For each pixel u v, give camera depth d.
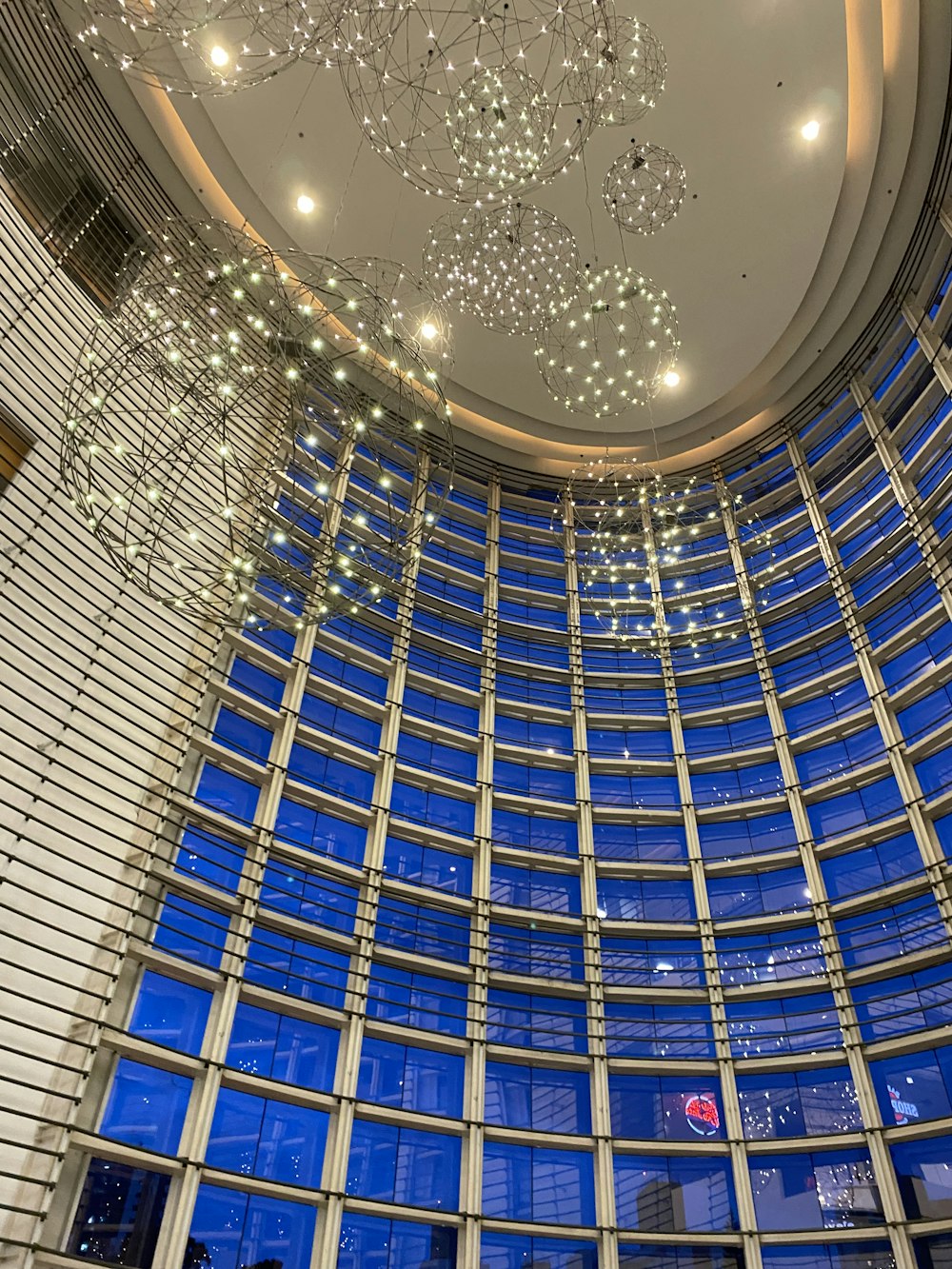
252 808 10.96
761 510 17.08
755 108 12.74
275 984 9.90
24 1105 7.02
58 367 9.73
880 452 14.98
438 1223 9.45
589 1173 10.38
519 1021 11.34
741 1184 10.23
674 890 13.07
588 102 6.37
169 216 12.91
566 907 12.72
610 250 14.55
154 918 8.89
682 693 15.45
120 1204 7.70
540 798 13.80
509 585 16.61
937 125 13.03
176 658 10.48
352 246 14.20
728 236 14.27
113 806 8.95
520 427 17.56
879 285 15.05
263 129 12.96
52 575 8.53
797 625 15.24
